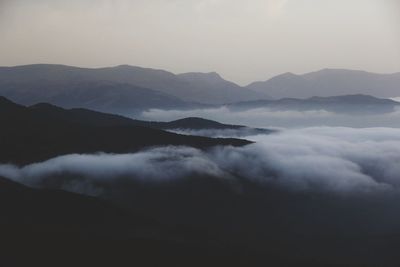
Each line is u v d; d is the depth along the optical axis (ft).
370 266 284.82
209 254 219.20
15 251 179.32
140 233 235.40
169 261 198.18
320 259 289.74
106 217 245.04
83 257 184.34
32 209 230.89
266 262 237.25
